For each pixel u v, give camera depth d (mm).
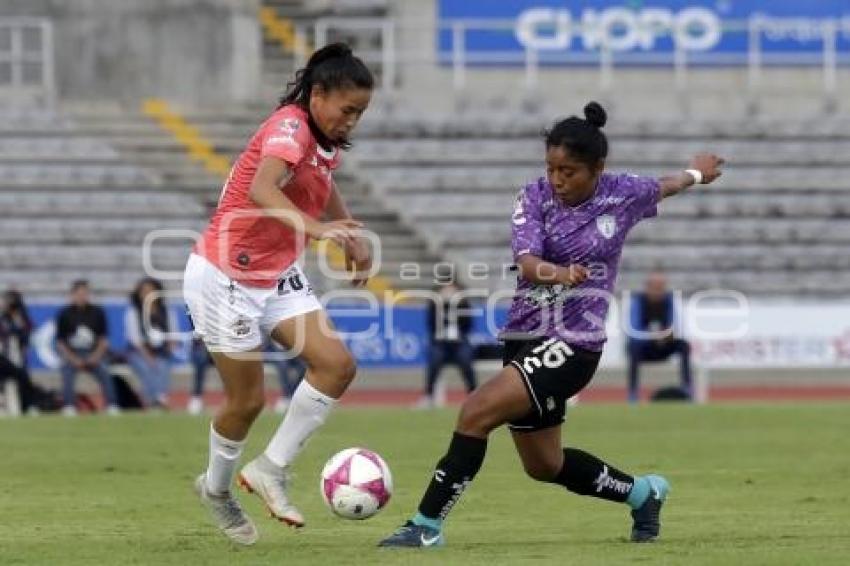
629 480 33375
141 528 37125
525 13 123062
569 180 31016
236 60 122125
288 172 31031
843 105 123188
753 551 31766
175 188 112812
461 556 30875
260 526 37531
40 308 94062
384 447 59406
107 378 83500
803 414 75250
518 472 50188
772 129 119812
